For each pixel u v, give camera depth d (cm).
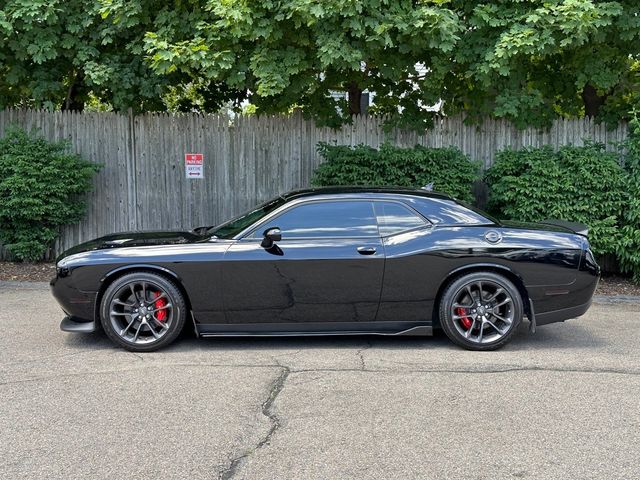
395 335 596
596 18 847
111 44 1027
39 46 936
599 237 887
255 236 582
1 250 1034
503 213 970
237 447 380
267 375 513
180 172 1055
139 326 577
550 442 390
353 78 1056
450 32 857
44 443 385
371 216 591
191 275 568
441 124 1044
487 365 543
